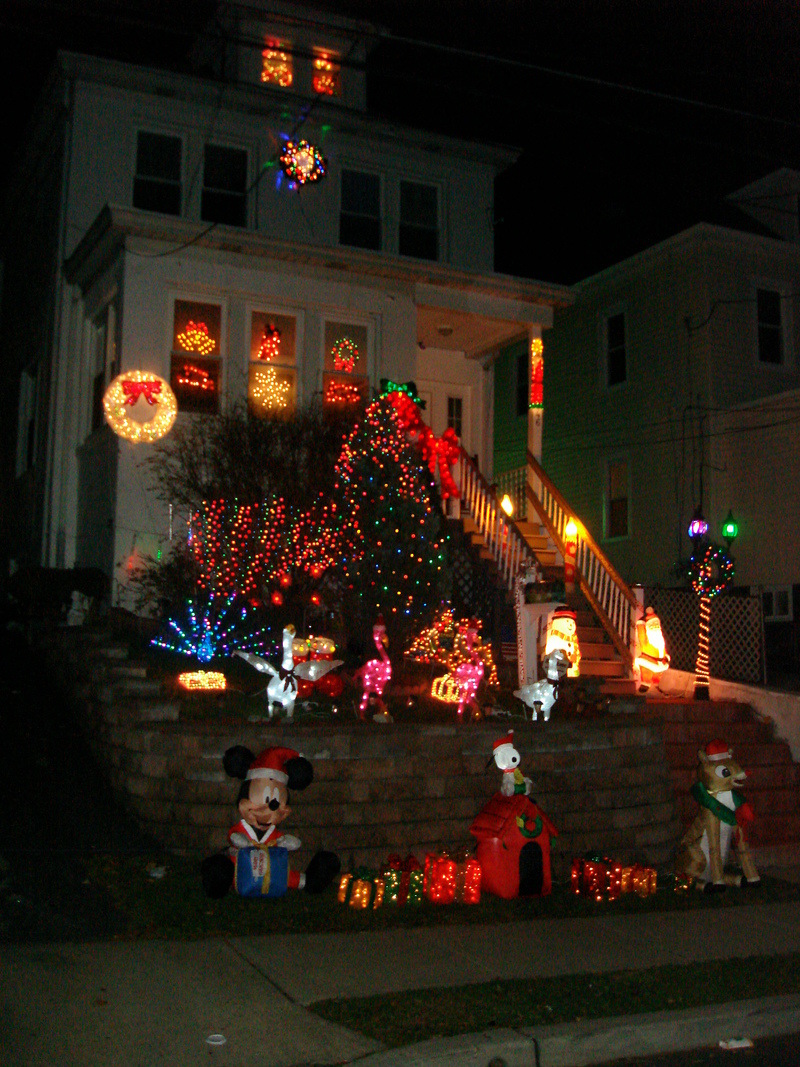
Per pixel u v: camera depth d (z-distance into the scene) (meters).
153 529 14.19
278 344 15.83
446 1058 5.22
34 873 7.65
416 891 8.16
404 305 16.66
